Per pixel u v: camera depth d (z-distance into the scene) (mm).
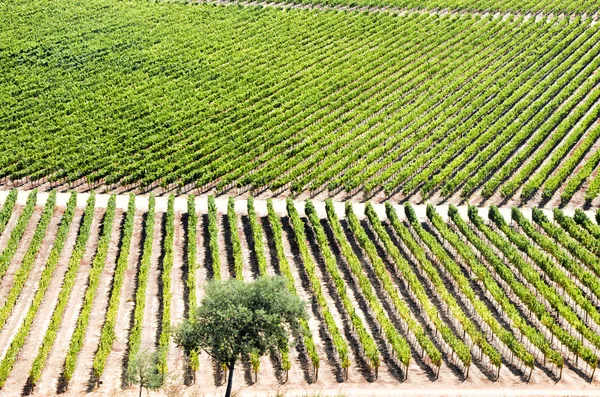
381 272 67000
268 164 89938
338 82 115375
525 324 58062
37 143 98375
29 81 120312
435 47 129125
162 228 79000
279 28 141625
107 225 76625
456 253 72875
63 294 64062
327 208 78875
